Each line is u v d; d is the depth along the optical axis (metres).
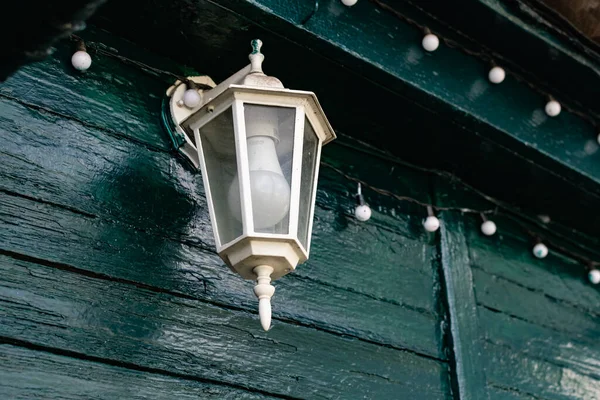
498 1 2.18
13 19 1.47
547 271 2.38
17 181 1.77
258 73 1.77
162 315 1.81
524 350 2.22
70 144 1.84
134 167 1.88
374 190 2.18
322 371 1.93
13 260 1.73
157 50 1.99
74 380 1.71
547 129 2.28
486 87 2.22
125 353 1.76
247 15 1.93
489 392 2.11
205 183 1.73
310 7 1.99
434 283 2.18
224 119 1.74
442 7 2.18
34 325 1.71
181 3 1.91
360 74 2.05
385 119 2.16
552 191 2.33
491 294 2.24
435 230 2.23
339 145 2.18
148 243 1.85
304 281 2.00
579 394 2.24
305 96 1.74
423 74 2.12
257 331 1.89
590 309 2.40
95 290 1.77
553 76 2.31
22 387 1.67
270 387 1.86
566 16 2.26
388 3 2.14
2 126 1.79
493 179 2.31
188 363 1.80
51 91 1.86
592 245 2.49
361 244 2.11
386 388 1.99
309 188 1.75
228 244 1.67
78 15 1.49
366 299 2.05
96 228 1.81
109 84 1.92
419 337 2.09
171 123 1.94
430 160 2.27
